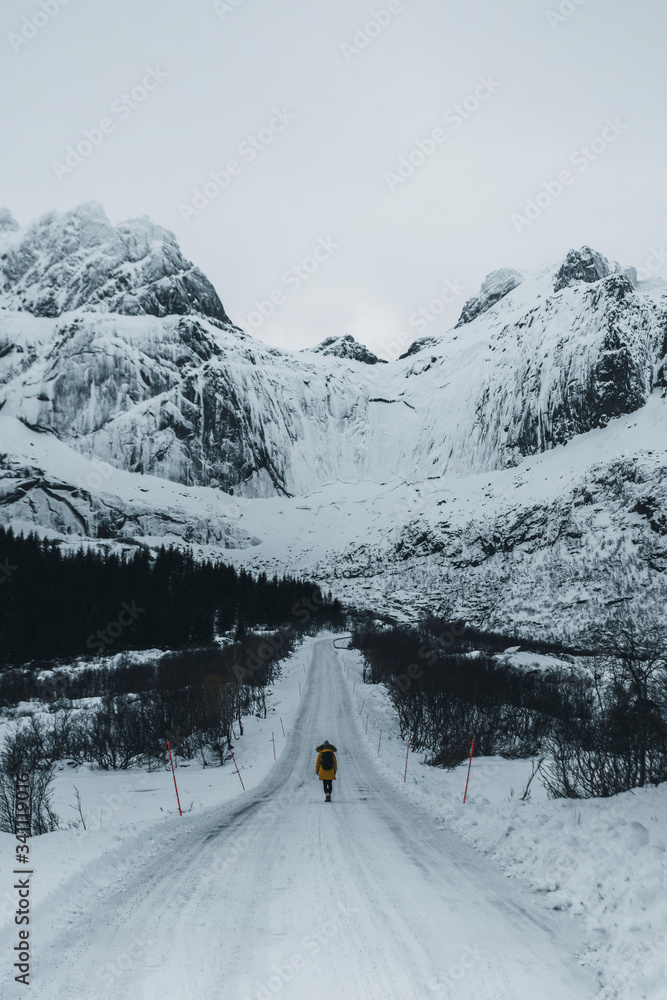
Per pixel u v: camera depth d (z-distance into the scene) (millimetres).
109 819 16016
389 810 15445
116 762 27938
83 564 94000
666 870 8180
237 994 5793
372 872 9656
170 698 33000
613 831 10203
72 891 9016
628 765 15727
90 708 37156
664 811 11406
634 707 16453
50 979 6168
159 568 104875
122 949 6887
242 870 9938
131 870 10195
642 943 6578
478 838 11812
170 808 17359
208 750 30188
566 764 17156
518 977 6062
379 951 6672
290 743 30453
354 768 23781
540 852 10016
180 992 5855
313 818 14391
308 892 8672
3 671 56906
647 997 5551
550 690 42531
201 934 7254
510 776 21469
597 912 7582
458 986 5891
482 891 8680
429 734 30219
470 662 55625
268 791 19516
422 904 8133
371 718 37688
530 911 7875
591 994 5738
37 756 22922
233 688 38281
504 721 31453
